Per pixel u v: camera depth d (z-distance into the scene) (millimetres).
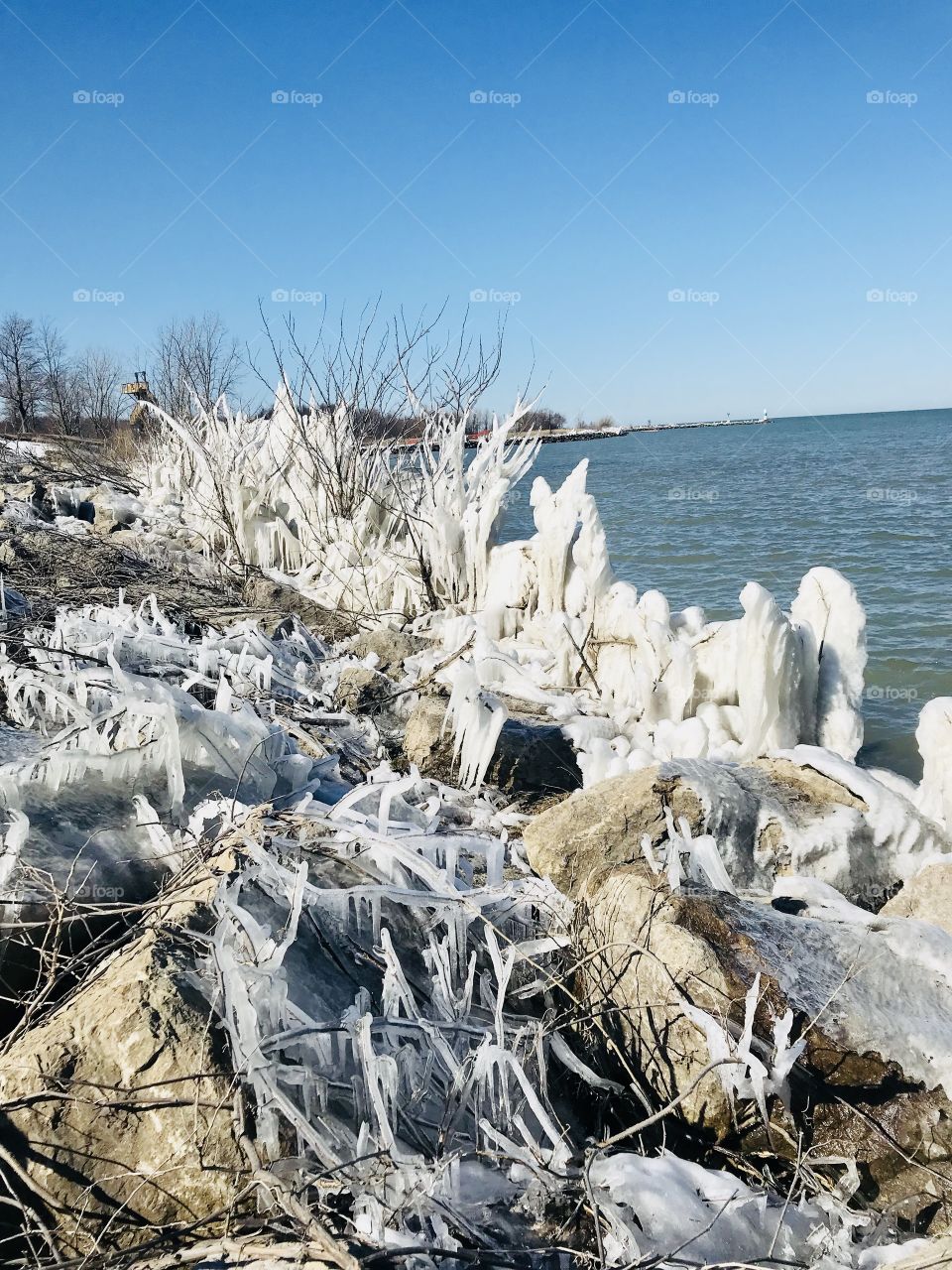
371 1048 3129
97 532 13789
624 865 4660
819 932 3797
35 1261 2854
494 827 5750
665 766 5242
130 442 26938
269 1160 2969
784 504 25969
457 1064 3307
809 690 6945
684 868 4410
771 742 6852
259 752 5246
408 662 8859
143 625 7820
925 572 15695
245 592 11711
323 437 13508
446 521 11062
